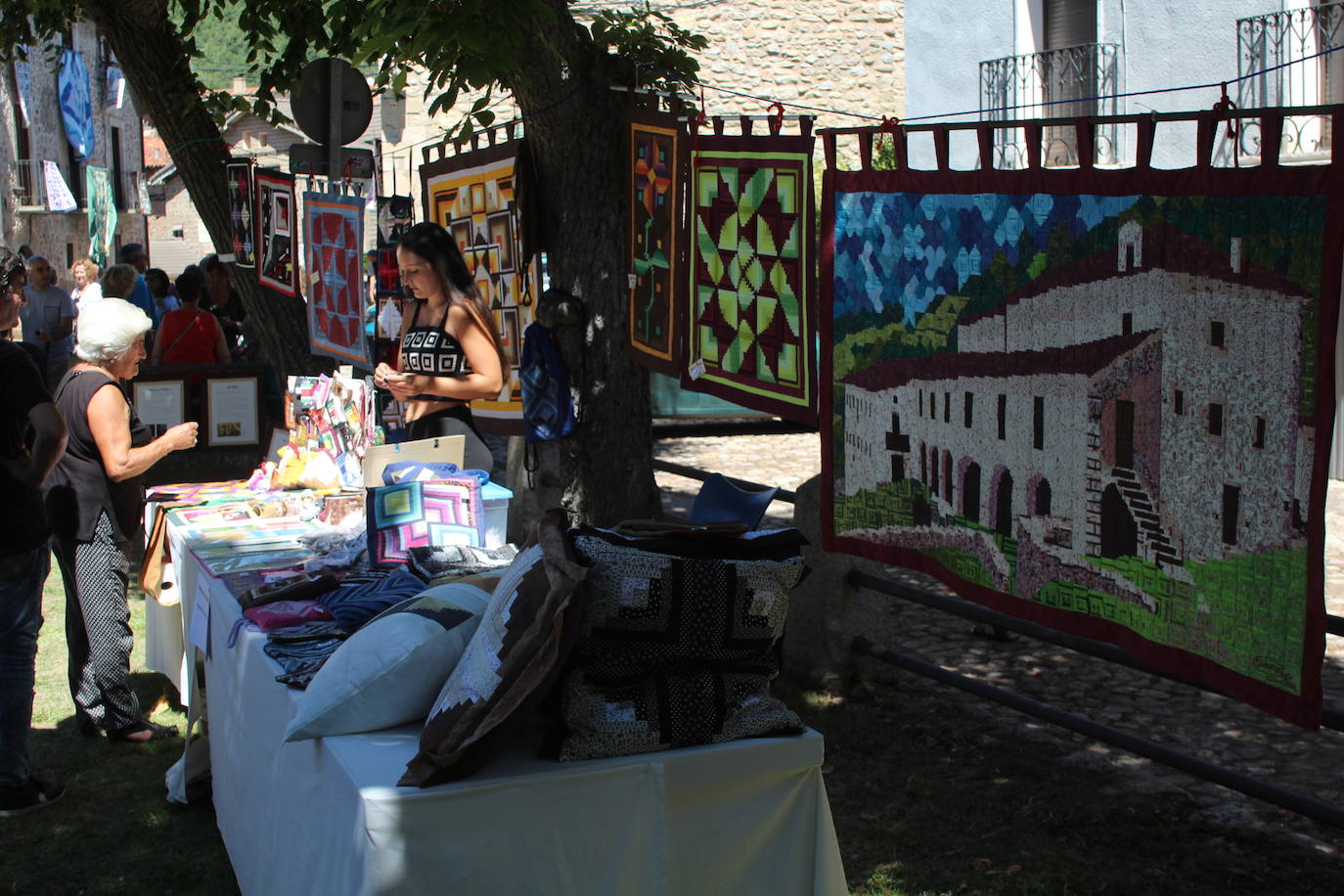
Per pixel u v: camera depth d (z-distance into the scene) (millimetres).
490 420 6613
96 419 4805
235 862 3629
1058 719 4406
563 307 5730
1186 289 3318
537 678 2502
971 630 6523
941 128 4102
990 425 4012
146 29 8141
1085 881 3762
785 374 4879
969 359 4070
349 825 2541
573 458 6023
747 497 3635
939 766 4719
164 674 5438
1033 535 3885
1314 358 2994
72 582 5004
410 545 3840
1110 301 3555
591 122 5668
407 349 5402
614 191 5812
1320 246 2957
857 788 4527
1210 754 4797
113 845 4223
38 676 6012
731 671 2795
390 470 4164
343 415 5223
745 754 2754
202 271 13016
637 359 5832
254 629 3461
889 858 3975
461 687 2604
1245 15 8570
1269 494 3131
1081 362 3664
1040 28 10227
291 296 7691
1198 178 3254
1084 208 3609
